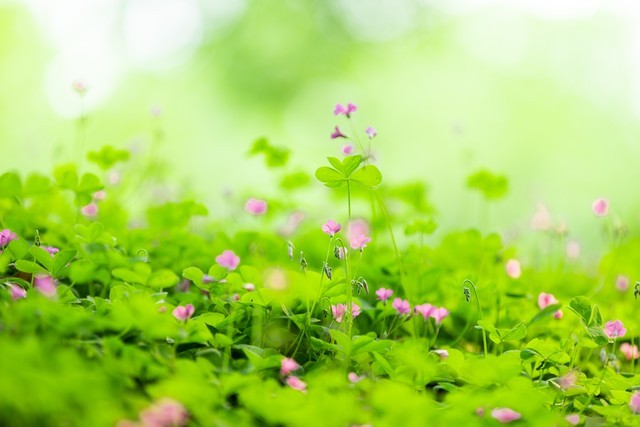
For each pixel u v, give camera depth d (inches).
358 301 151.0
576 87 849.5
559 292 211.0
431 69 876.6
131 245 181.6
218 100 837.8
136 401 107.2
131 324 121.8
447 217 716.0
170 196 259.1
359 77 873.5
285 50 856.3
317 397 114.1
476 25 882.1
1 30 720.3
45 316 116.9
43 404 99.3
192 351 131.2
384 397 109.5
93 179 182.5
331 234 145.7
